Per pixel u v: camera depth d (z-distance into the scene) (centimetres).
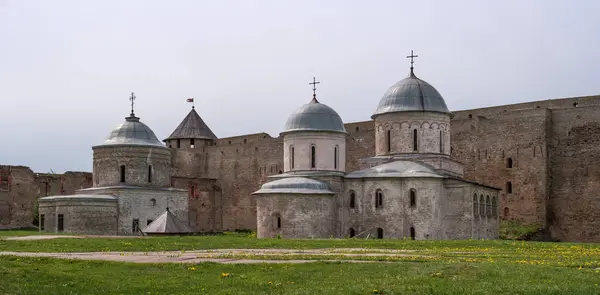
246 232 9494
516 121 8300
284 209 6450
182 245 4903
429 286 2673
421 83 7306
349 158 9550
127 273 3147
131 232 7488
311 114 7144
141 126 8062
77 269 3247
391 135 7144
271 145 10400
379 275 2977
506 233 7769
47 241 5041
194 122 11825
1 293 2642
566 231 7931
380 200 6650
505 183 8300
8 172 9475
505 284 2689
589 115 7900
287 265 3322
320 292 2628
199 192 10594
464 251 4453
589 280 2781
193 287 2791
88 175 10200
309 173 7000
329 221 6562
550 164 8100
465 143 8669
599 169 7769
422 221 6481
